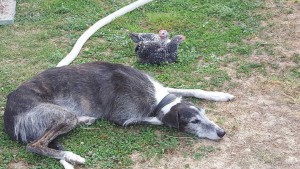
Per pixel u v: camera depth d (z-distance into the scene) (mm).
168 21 4391
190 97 3502
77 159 3006
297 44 4074
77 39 4203
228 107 3424
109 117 3307
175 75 3729
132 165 3014
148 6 4664
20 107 3133
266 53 3963
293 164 3012
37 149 3035
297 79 3672
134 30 4289
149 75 3436
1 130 3254
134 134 3221
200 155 3064
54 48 4090
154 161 3033
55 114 3094
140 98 3258
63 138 3184
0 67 3865
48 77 3262
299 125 3273
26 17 4527
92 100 3285
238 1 4688
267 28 4289
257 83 3633
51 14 4574
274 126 3270
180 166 3004
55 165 3006
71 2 4738
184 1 4719
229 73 3742
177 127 3191
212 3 4672
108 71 3330
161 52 3799
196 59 3908
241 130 3238
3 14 4488
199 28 4301
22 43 4160
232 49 4012
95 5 4703
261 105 3438
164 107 3242
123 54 3994
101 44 4121
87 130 3248
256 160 3035
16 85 3672
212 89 3588
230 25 4332
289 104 3445
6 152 3100
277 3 4668
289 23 4359
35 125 3100
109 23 4398
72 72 3297
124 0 4805
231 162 3025
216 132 3145
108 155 3068
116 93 3271
